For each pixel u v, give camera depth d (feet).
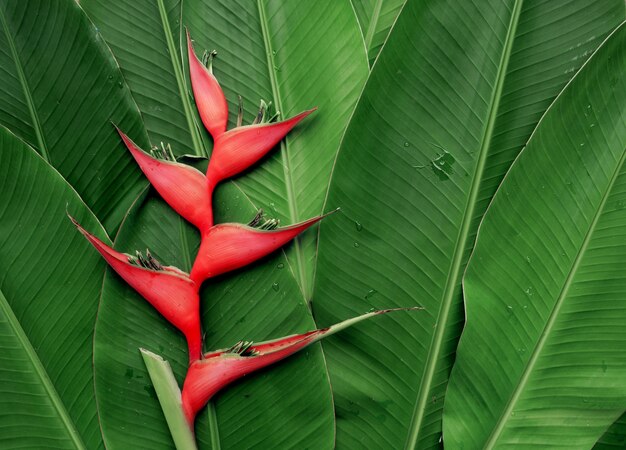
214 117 3.21
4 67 3.18
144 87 3.30
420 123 3.13
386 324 3.19
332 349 3.21
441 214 3.15
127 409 3.16
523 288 3.11
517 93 3.13
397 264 3.17
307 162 3.27
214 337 3.19
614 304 3.06
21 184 3.08
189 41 3.20
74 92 3.20
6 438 3.12
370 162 3.13
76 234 3.14
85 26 3.17
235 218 3.21
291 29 3.27
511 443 3.15
